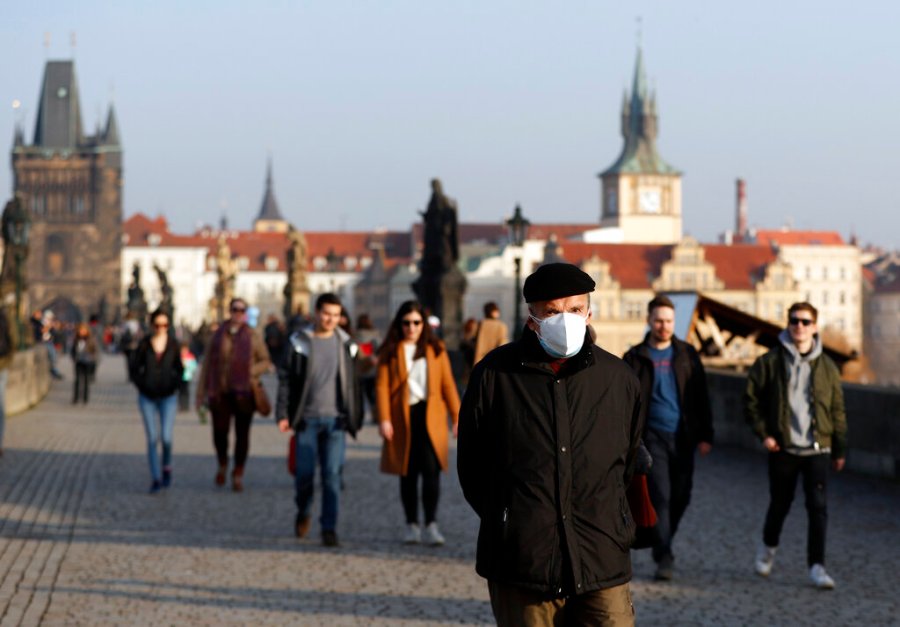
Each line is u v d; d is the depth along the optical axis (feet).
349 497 109.50
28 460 134.41
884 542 85.51
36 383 236.02
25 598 66.90
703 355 175.94
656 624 62.28
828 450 72.64
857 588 70.95
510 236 231.71
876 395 115.75
